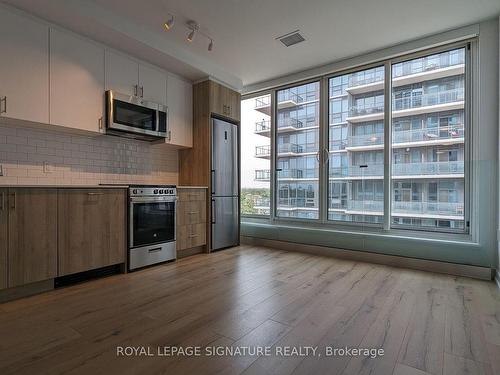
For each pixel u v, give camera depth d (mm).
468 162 3012
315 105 4055
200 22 2869
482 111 2848
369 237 3430
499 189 2680
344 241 3605
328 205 3947
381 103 3523
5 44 2301
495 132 2785
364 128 3650
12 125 2600
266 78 4293
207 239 3842
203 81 3867
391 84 3457
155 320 1866
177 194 3455
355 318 1911
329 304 2141
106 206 2736
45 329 1736
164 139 3592
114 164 3400
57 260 2379
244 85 4586
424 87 3271
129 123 3117
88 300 2193
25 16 2404
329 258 3592
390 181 3449
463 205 3047
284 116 4367
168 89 3627
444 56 3166
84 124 2801
